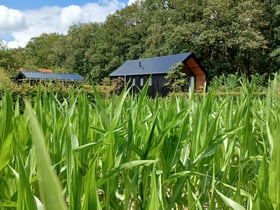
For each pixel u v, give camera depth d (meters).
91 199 0.66
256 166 1.55
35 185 1.20
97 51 52.53
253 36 31.00
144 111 2.03
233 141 1.53
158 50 38.44
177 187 1.25
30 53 68.75
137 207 1.39
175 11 34.84
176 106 2.09
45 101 1.76
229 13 31.61
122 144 1.25
